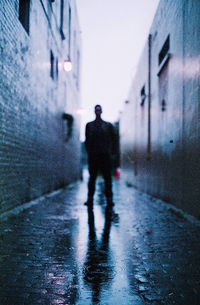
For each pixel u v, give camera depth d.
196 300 2.16
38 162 7.89
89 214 5.80
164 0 7.98
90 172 7.04
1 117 4.84
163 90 8.02
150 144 10.09
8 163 5.26
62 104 12.57
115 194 10.61
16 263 2.88
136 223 4.90
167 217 5.47
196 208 5.06
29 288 2.33
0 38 4.68
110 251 3.33
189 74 5.51
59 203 7.45
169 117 7.19
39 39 7.69
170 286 2.40
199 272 2.71
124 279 2.54
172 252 3.30
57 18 10.58
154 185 9.14
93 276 2.60
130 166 16.78
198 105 4.98
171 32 7.13
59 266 2.83
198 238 3.89
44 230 4.28
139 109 13.17
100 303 2.10
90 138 6.95
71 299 2.16
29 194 6.91
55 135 10.81
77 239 3.84
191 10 5.38
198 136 4.97
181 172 6.04
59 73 11.48
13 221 4.74
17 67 5.74
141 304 2.09
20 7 6.53
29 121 6.79
